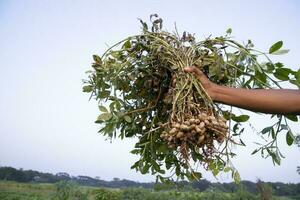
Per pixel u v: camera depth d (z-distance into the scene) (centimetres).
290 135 279
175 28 289
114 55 287
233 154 250
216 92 245
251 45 282
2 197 3719
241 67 282
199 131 228
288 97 234
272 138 288
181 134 231
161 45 272
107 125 275
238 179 253
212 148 242
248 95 238
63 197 2361
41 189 5831
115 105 277
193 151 251
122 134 302
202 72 254
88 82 292
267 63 272
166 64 272
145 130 295
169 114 258
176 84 254
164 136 245
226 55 282
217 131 233
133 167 301
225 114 273
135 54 284
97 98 288
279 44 269
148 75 278
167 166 305
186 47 283
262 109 237
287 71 266
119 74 280
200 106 250
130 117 288
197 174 286
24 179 7419
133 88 288
